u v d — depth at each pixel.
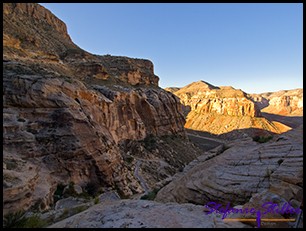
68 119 27.17
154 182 41.94
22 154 21.11
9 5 57.78
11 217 9.42
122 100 58.31
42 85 27.88
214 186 13.37
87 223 8.86
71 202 20.66
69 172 24.67
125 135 55.38
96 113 38.22
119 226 8.33
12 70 30.38
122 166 34.00
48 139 24.64
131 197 29.23
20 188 13.80
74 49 69.25
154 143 63.09
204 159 21.28
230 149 17.69
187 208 10.84
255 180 12.20
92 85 57.09
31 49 46.69
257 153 14.58
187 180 16.42
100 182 27.28
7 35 43.00
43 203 16.31
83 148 26.62
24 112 25.27
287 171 11.21
